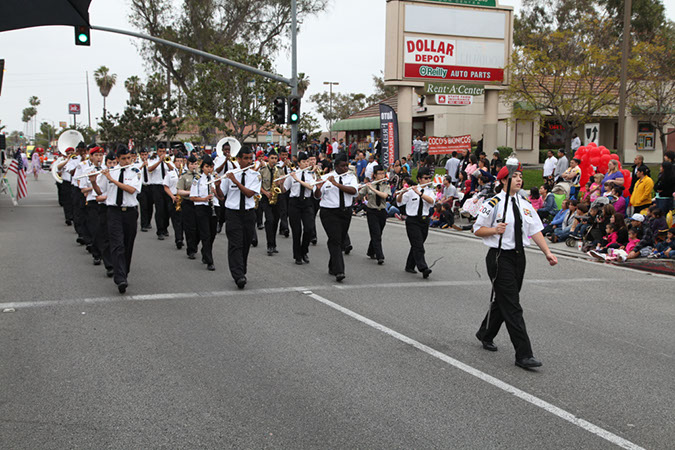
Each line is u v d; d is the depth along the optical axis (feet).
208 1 126.00
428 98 81.92
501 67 83.30
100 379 17.17
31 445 13.30
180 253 39.17
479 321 23.68
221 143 44.29
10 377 17.28
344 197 31.24
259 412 15.08
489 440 13.75
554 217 48.26
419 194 32.12
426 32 78.79
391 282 31.04
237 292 28.22
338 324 22.97
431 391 16.58
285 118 73.26
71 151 51.65
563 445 13.58
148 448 13.21
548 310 26.04
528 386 17.10
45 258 36.37
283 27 130.31
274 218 40.04
